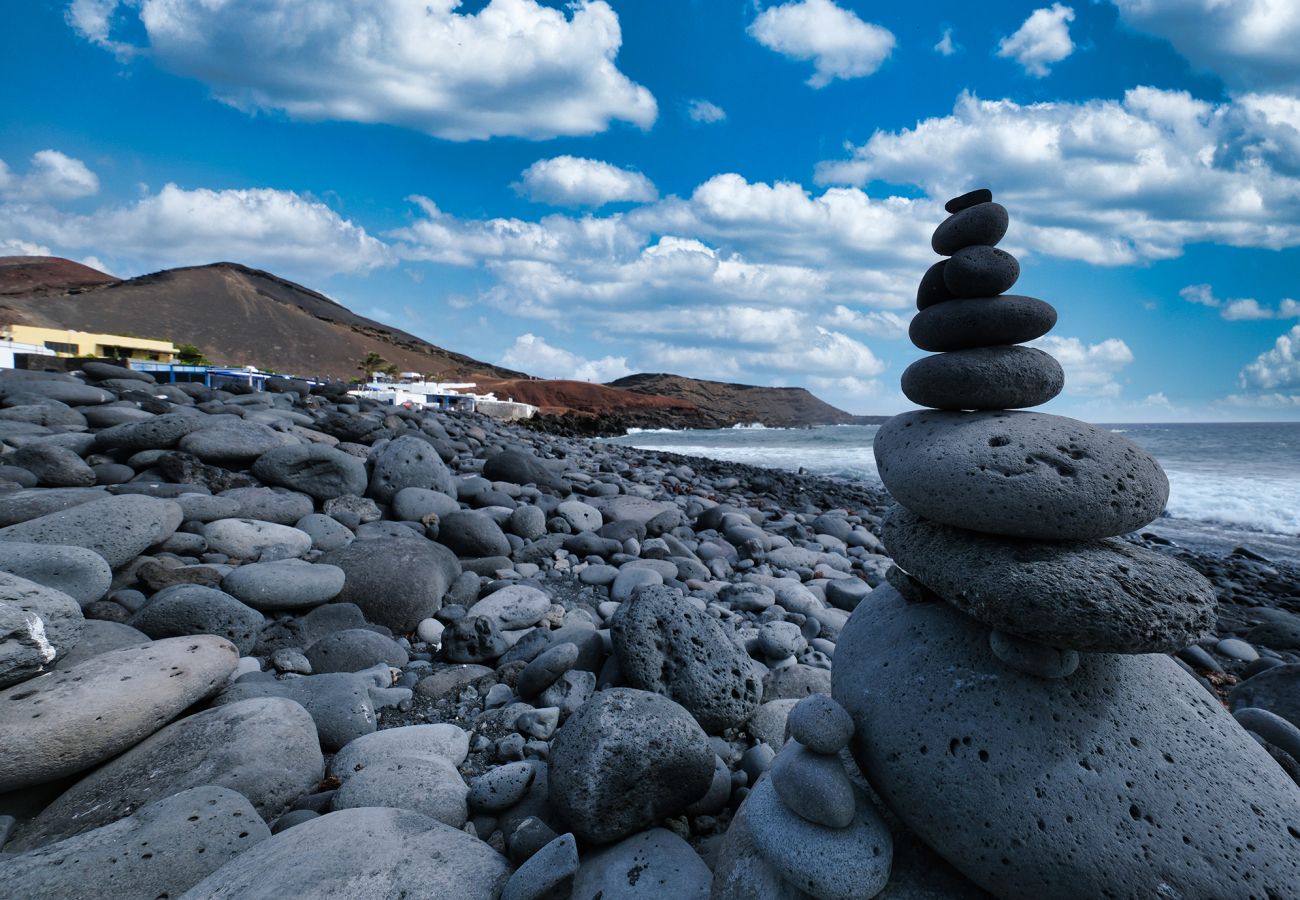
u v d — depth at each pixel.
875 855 2.11
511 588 5.34
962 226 2.48
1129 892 1.85
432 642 4.87
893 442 2.55
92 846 2.31
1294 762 2.91
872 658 2.51
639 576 6.18
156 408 9.33
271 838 2.41
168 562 4.89
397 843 2.40
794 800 2.15
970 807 2.02
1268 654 5.84
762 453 32.97
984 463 2.15
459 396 55.47
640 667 3.73
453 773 3.08
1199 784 1.99
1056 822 1.93
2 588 3.06
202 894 2.12
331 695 3.60
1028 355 2.38
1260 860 1.87
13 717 2.72
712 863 2.65
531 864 2.29
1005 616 1.95
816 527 10.09
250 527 5.63
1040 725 2.07
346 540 6.18
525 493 8.83
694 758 2.75
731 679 3.73
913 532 2.47
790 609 5.91
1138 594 1.86
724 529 9.05
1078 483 2.04
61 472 6.19
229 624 4.19
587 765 2.59
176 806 2.50
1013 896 1.98
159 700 3.10
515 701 3.98
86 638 3.65
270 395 12.27
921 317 2.57
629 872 2.44
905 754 2.17
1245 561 10.02
